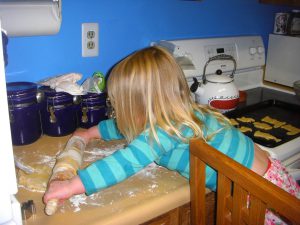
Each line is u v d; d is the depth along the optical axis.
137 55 0.86
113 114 1.15
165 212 0.81
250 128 1.31
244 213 0.67
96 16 1.22
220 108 1.40
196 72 1.46
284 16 1.78
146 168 0.92
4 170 0.50
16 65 1.11
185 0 1.45
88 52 1.24
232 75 1.57
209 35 1.61
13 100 0.96
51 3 1.00
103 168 0.76
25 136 1.02
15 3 0.93
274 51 1.81
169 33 1.45
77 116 1.15
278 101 1.57
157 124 0.81
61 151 1.00
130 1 1.29
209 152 0.71
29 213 0.70
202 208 0.82
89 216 0.71
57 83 1.07
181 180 0.87
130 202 0.77
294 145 1.18
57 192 0.72
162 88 0.82
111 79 0.86
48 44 1.14
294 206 0.53
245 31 1.75
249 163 0.91
